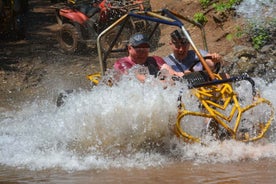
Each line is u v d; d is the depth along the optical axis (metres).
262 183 5.37
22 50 15.11
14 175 5.88
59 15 15.18
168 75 7.26
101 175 5.83
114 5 13.99
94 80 8.18
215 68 7.92
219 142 6.68
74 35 14.42
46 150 6.93
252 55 11.89
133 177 5.72
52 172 5.98
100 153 6.78
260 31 12.58
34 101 10.65
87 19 14.27
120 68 7.58
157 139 6.82
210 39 13.41
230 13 13.88
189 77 7.29
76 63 13.71
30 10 21.44
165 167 6.11
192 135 6.74
